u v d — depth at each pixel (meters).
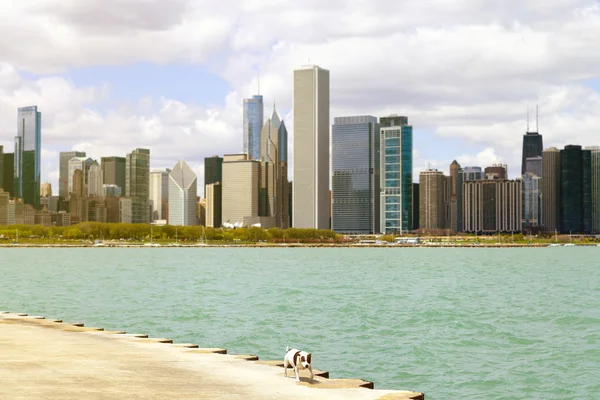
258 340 61.53
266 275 175.00
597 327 72.94
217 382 27.62
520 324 75.19
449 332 68.25
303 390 26.27
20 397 23.17
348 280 155.25
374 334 66.25
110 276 168.38
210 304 95.69
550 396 42.53
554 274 187.00
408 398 24.86
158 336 63.62
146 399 23.75
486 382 45.88
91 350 36.00
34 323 51.50
